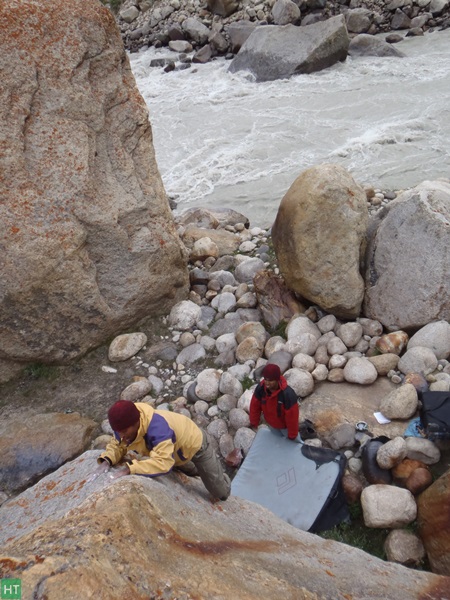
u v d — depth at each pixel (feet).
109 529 8.42
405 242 21.61
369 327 22.07
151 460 10.24
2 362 22.59
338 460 17.08
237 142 44.21
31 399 22.41
